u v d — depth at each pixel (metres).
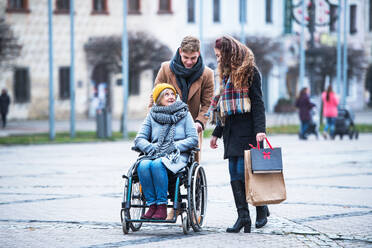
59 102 84.44
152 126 14.59
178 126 14.48
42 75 83.69
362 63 85.00
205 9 92.44
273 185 13.72
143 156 14.18
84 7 85.12
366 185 21.97
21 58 82.56
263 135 14.05
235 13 94.88
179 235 13.96
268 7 96.69
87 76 85.25
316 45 84.69
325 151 37.84
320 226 14.58
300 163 30.25
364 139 50.50
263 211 14.62
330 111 49.78
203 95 15.62
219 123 14.88
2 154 38.06
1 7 81.56
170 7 89.81
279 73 96.94
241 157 14.37
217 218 16.05
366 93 109.62
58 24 84.06
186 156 14.32
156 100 14.69
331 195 19.58
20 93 82.81
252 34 88.75
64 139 51.69
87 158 34.84
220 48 14.30
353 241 12.96
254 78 14.24
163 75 15.59
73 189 21.67
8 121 81.19
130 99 87.81
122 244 12.95
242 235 13.84
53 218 16.05
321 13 89.00
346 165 29.19
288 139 50.94
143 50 70.81
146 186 13.79
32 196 20.02
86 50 84.75
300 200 18.59
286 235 13.74
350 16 103.44
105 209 17.45
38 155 37.09
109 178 24.97
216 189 21.38
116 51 73.81
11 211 17.12
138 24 88.06
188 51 15.03
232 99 14.27
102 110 53.62
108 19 86.25
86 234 14.05
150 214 13.76
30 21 82.88
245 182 13.74
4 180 24.39
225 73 14.36
